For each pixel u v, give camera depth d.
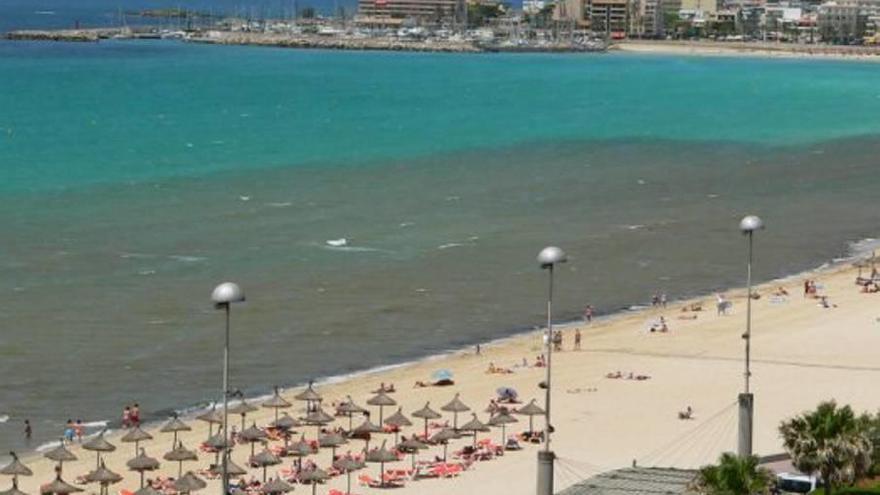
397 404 140.25
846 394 144.62
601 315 184.62
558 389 147.12
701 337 170.50
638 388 147.50
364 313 181.00
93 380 149.12
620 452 126.31
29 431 132.12
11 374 150.25
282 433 130.38
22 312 176.12
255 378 151.62
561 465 122.44
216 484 116.62
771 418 136.12
